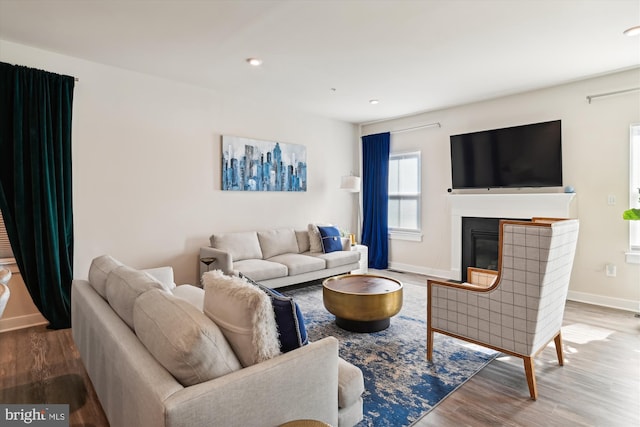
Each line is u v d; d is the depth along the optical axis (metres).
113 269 1.99
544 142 4.04
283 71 3.62
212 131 4.26
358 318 2.88
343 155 5.97
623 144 3.62
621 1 2.31
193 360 1.12
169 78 3.87
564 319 3.33
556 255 1.96
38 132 3.02
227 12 2.46
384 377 2.25
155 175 3.81
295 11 2.45
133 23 2.62
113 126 3.52
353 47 3.03
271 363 1.23
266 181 4.82
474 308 2.23
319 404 1.37
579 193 3.91
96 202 3.44
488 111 4.62
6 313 3.05
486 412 1.89
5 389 2.10
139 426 1.13
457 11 2.44
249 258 4.29
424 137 5.34
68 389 2.10
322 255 4.70
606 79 3.71
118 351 1.36
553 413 1.88
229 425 1.09
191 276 4.12
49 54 3.15
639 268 3.57
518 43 2.95
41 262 3.03
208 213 4.26
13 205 2.96
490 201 4.52
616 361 2.48
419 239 5.41
